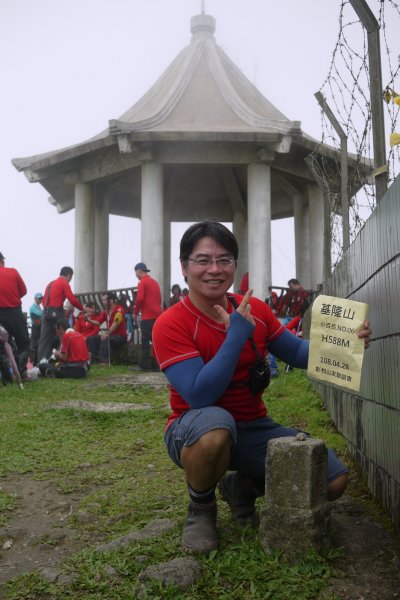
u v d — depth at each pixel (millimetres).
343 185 6078
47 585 2918
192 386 2959
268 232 14398
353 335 2977
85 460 5195
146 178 14328
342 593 2641
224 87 15648
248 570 2814
